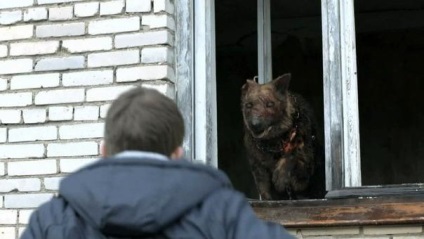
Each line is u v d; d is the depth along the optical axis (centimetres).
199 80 475
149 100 219
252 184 1016
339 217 423
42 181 476
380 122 1024
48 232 210
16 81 490
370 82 1029
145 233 205
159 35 467
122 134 217
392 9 948
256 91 586
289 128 591
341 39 454
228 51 1028
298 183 594
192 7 480
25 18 494
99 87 474
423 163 1007
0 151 486
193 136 471
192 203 210
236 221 210
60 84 481
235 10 887
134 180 208
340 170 442
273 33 1006
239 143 1032
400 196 420
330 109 450
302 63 1027
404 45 1021
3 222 480
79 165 470
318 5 892
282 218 434
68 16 486
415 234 414
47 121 480
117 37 475
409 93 1019
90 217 207
